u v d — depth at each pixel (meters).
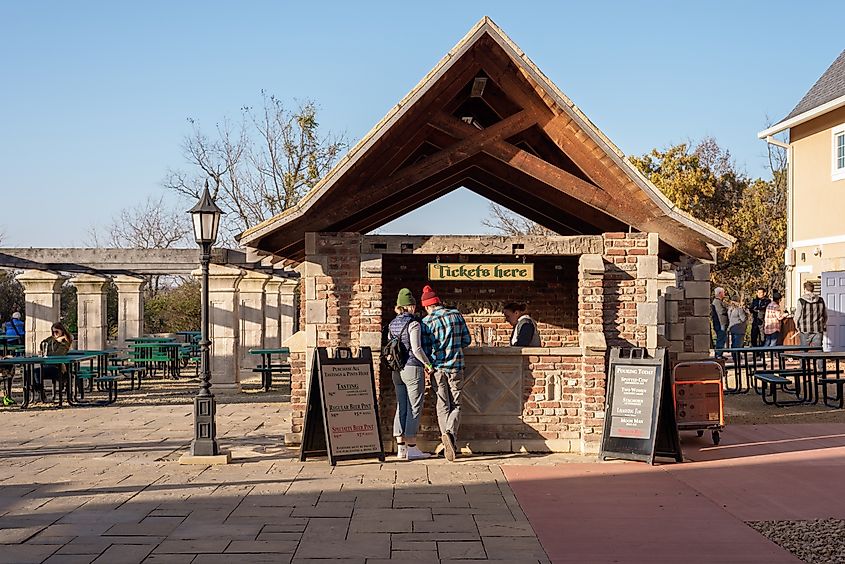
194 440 11.38
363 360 11.65
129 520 8.28
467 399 12.05
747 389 19.72
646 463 11.21
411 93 11.27
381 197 11.94
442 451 12.01
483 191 15.38
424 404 12.09
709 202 42.25
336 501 9.09
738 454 11.93
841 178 25.83
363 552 7.27
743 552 7.32
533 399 12.10
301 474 10.54
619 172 11.85
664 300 15.12
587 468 10.91
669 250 13.39
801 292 27.66
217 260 20.47
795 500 9.23
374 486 9.84
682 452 12.05
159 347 24.56
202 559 7.07
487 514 8.57
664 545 7.53
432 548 7.39
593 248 12.18
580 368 12.11
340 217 12.02
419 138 12.13
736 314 24.55
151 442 13.12
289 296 28.08
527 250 12.15
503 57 11.52
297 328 33.66
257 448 12.51
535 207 15.27
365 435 11.37
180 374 26.22
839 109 25.86
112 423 15.30
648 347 12.11
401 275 17.42
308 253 12.18
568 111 11.52
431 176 12.93
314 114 41.22
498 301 17.53
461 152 11.78
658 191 11.77
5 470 10.81
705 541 7.66
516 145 13.09
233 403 18.69
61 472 10.68
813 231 27.12
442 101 11.71
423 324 11.66
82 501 9.06
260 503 8.99
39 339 22.30
